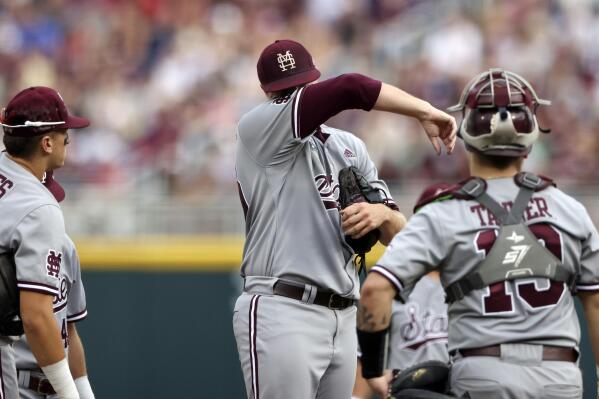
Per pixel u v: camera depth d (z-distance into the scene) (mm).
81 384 17734
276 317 15453
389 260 13930
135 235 32500
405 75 46469
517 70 45406
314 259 15594
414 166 39531
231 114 44312
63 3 50156
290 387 15328
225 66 47500
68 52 48844
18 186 14984
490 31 47250
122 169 37906
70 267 17078
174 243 31594
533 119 14352
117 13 50188
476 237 13906
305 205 15680
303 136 15258
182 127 44094
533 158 39719
